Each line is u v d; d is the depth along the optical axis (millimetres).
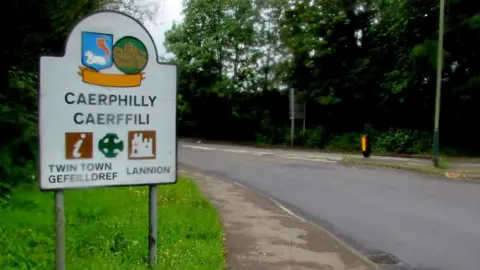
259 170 17422
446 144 26281
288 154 24312
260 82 39250
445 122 26781
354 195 11961
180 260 5512
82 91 4633
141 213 7918
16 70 9891
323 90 32406
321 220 9242
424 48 24125
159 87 4977
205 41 41125
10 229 6137
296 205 10766
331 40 31875
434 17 24594
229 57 40906
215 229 7285
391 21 28469
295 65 33906
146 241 6105
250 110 40156
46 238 5898
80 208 7863
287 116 37656
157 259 5352
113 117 4773
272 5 36812
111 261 5211
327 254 6496
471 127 26438
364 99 31484
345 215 9688
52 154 4512
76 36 4609
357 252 6816
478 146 25875
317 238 7371
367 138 22062
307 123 35219
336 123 33500
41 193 8602
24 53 10211
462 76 25016
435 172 15977
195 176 15711
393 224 8883
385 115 30953
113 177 4785
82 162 4637
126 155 4844
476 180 14562
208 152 25953
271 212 9484
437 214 9664
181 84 41594
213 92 40375
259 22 38531
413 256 6938
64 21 10305
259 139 37094
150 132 4945
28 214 7062
